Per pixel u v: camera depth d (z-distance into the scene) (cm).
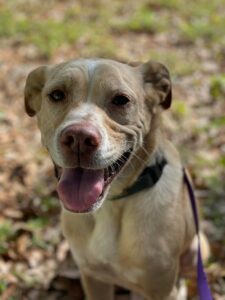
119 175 62
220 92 135
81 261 69
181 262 77
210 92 135
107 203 64
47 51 164
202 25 186
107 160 55
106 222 65
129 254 64
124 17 199
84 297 80
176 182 66
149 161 63
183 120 122
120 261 65
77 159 54
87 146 53
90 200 56
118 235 65
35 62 160
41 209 95
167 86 65
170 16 200
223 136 116
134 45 173
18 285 80
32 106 67
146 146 62
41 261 85
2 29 181
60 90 59
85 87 58
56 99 59
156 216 63
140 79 63
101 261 66
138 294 79
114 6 211
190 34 178
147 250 63
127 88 58
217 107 130
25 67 156
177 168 68
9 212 94
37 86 65
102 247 65
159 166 65
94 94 58
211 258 84
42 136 62
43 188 101
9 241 88
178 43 174
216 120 122
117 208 65
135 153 61
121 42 176
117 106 58
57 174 60
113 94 58
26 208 96
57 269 83
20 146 117
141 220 64
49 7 210
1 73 152
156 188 64
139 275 66
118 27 187
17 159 111
